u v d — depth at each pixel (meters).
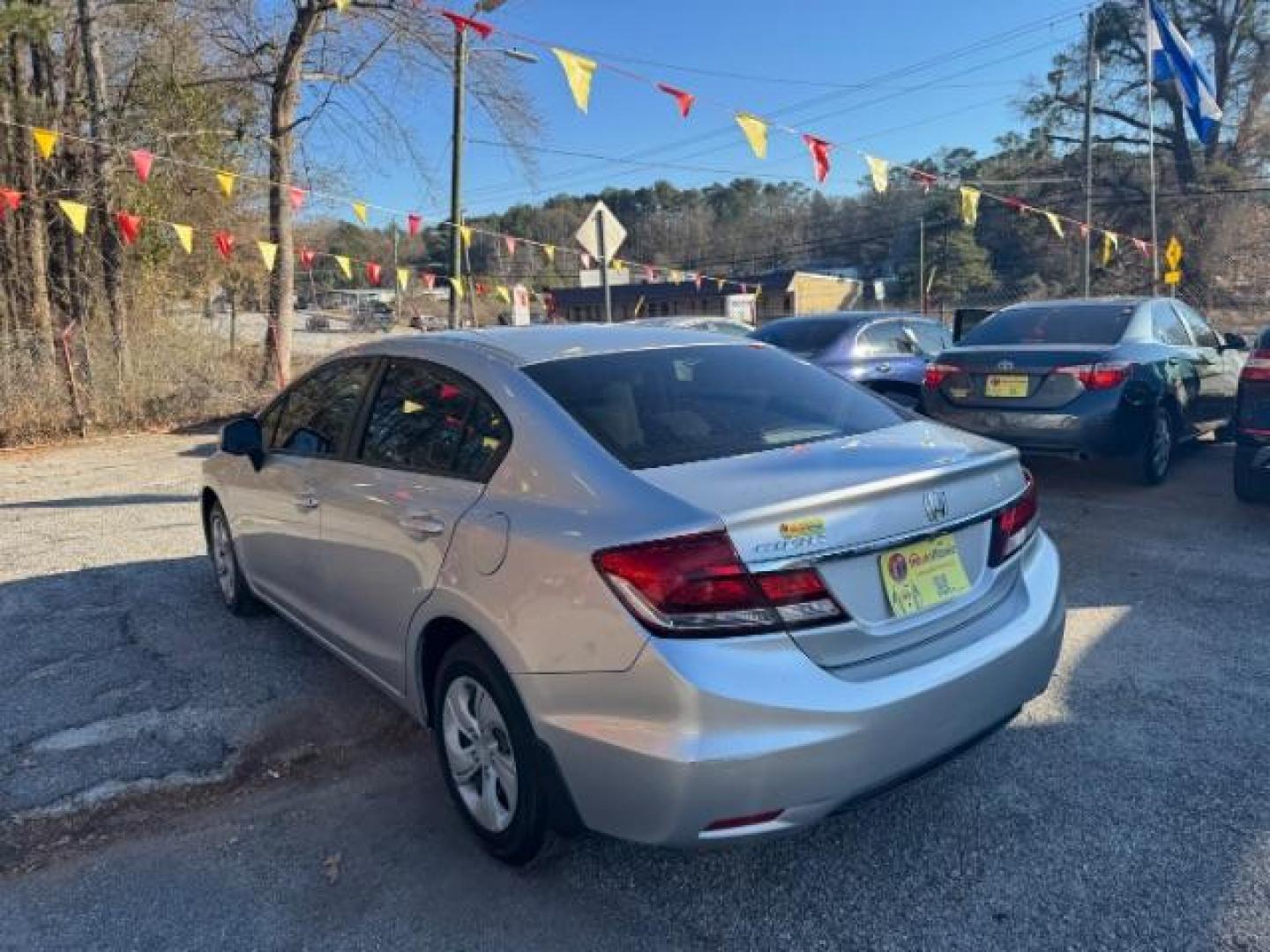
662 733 2.33
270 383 17.09
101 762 3.64
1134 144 42.34
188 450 11.95
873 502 2.55
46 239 16.33
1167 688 3.96
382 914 2.72
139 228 15.98
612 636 2.41
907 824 3.06
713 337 3.84
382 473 3.49
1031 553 3.16
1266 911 2.59
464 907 2.74
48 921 2.73
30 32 14.35
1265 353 6.23
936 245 55.28
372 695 4.18
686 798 2.31
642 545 2.39
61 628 5.09
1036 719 3.72
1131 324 7.63
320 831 3.16
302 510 4.01
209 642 4.82
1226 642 4.42
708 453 2.85
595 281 44.72
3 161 15.41
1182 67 17.81
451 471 3.15
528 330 3.74
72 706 4.11
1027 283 48.94
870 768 2.44
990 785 3.26
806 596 2.41
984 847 2.92
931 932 2.57
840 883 2.79
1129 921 2.57
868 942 2.54
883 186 10.40
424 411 3.44
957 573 2.79
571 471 2.75
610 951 2.54
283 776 3.54
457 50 17.69
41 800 3.38
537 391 3.05
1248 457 6.32
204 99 18.58
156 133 17.33
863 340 9.34
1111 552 5.89
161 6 17.42
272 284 17.31
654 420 2.99
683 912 2.69
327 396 4.16
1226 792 3.17
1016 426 7.18
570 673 2.50
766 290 56.91
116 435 13.62
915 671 2.55
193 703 4.12
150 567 6.22
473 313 24.91
